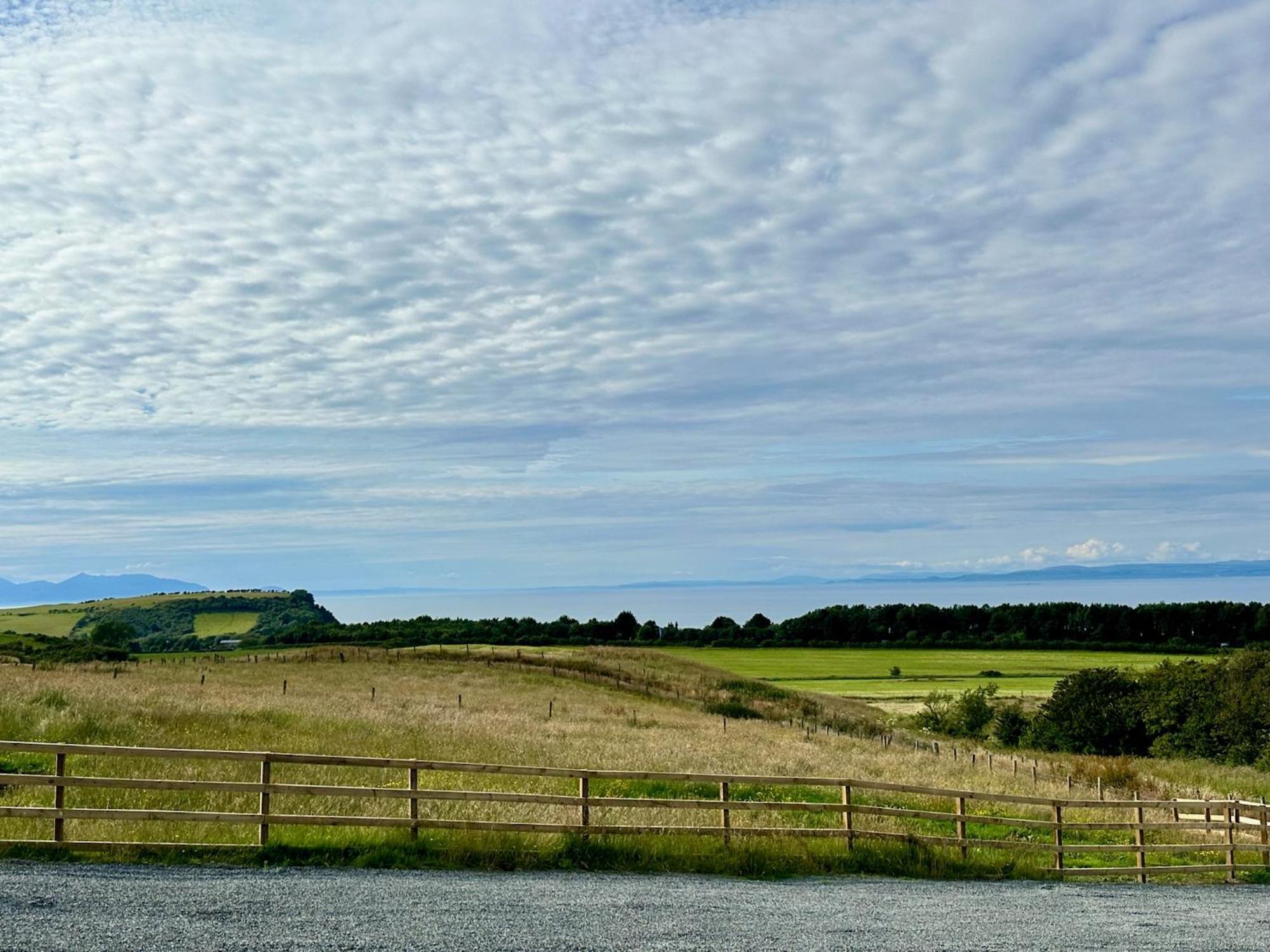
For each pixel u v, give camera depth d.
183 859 13.00
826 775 31.20
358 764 14.24
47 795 16.17
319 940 9.74
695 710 61.03
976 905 14.64
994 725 77.62
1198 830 27.83
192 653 91.81
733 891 14.18
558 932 10.80
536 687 61.69
